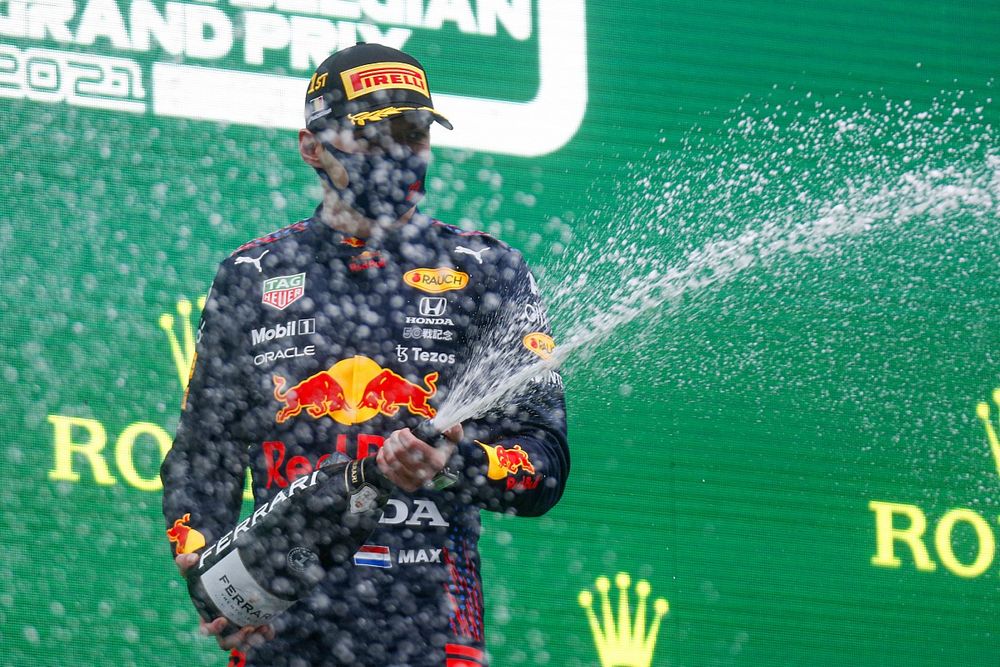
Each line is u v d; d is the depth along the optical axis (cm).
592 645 1340
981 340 1576
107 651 1250
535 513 815
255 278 835
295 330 815
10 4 1450
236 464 830
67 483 1300
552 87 1572
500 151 1535
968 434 1526
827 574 1431
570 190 1542
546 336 841
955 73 1712
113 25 1473
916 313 1569
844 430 1495
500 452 790
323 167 841
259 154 1479
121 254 1404
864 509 1466
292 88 1509
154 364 1371
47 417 1321
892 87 1688
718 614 1388
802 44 1675
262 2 1517
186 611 1277
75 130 1434
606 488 1405
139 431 1339
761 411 1477
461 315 823
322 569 752
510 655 1316
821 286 1553
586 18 1605
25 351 1344
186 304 1404
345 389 801
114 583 1273
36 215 1397
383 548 779
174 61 1481
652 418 1445
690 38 1639
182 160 1455
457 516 794
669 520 1412
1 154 1409
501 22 1577
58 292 1373
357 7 1544
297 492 745
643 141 1585
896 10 1719
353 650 770
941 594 1452
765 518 1438
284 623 774
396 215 835
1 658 1228
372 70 841
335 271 829
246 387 823
